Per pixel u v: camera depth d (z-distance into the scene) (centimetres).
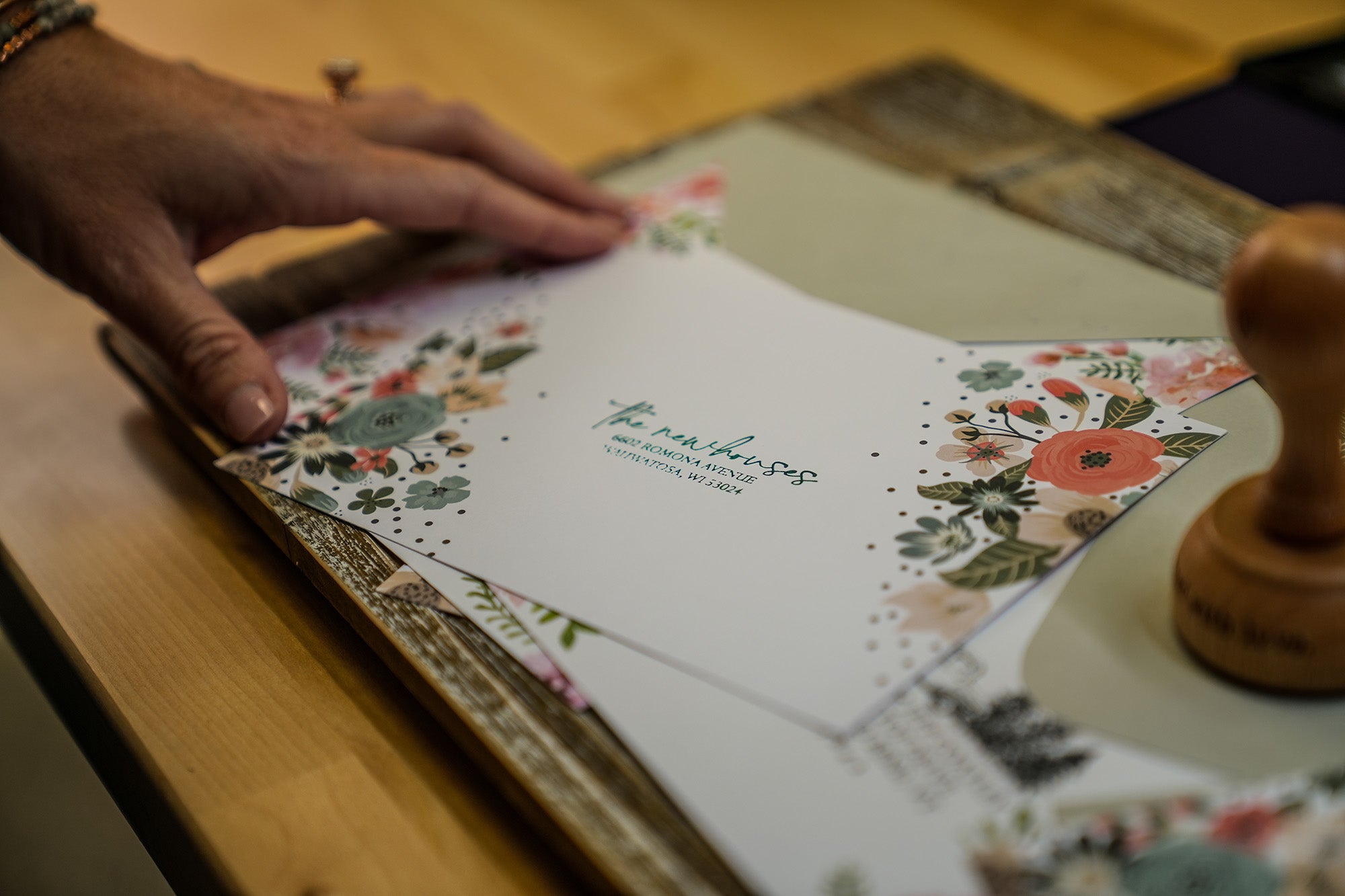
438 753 36
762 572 36
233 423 46
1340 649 29
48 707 76
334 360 52
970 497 38
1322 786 28
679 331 50
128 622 42
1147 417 41
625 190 64
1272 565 29
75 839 71
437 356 51
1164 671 32
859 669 33
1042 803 29
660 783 31
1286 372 27
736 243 57
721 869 29
